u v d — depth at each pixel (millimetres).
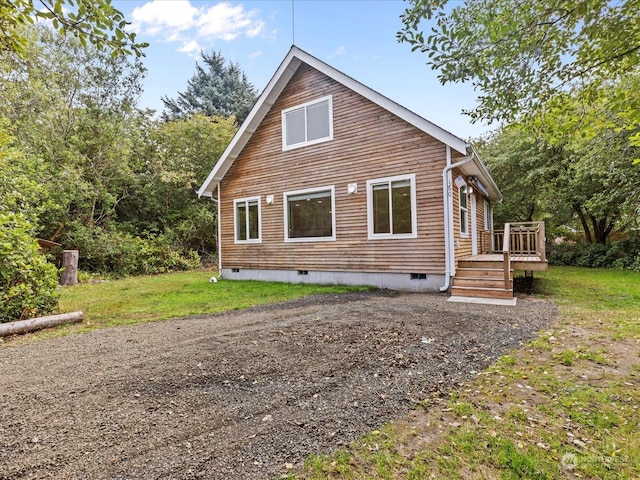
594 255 14844
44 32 13711
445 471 1900
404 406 2652
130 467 1977
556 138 4055
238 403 2750
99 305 7434
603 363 3459
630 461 1959
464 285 7699
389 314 5785
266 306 6852
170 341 4496
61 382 3209
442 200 7992
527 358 3639
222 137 20188
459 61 3471
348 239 9445
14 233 5953
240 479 1869
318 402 2746
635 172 10867
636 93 3248
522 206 17969
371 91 8719
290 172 10555
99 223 15820
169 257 16234
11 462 2033
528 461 1956
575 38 3229
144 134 18438
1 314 5445
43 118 13359
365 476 1873
